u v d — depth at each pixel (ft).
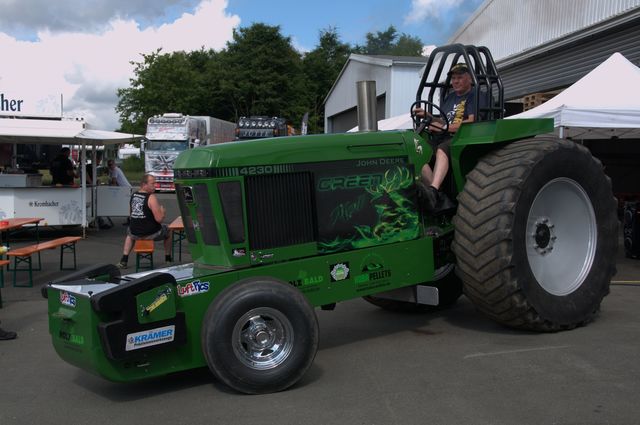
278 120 102.53
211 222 14.37
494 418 11.60
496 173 16.15
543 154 16.46
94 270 15.16
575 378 13.50
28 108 50.85
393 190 16.44
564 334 17.01
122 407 13.03
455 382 13.61
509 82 53.62
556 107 26.32
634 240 30.12
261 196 14.53
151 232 28.99
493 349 15.90
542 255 17.02
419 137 17.26
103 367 12.50
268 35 150.51
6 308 22.81
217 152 14.07
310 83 170.30
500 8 54.08
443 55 18.62
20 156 59.93
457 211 16.57
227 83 147.74
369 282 15.85
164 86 146.20
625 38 38.40
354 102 96.89
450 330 18.07
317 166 15.28
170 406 12.96
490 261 15.74
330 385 13.78
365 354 16.03
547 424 11.24
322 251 15.29
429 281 18.04
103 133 40.16
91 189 44.80
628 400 12.19
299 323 13.41
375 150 16.21
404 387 13.46
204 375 14.97
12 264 32.09
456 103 18.54
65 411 12.89
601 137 34.37
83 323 12.70
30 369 15.78
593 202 17.90
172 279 13.01
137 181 123.75
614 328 17.60
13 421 12.39
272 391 13.30
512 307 16.02
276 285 13.39
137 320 12.55
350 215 15.74
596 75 28.73
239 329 12.97
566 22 44.86
